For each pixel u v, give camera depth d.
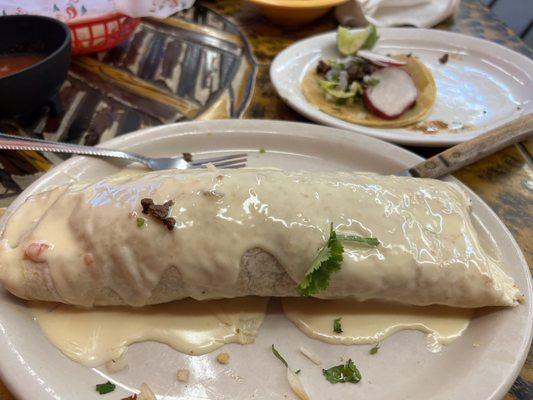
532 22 0.73
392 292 0.23
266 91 0.40
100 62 0.42
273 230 0.22
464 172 0.34
